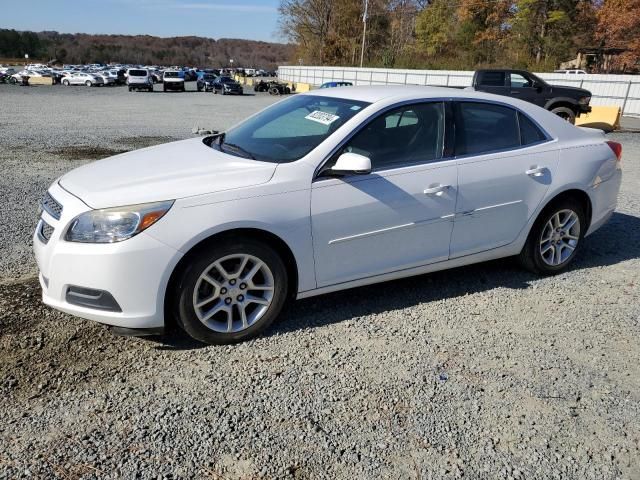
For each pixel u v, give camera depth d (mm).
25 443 2477
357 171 3373
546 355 3418
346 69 52219
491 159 4145
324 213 3488
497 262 5027
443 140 4004
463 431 2682
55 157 10234
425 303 4102
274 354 3311
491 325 3787
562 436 2678
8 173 8500
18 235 5383
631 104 28703
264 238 3395
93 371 3066
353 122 3682
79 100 30500
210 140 4449
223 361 3221
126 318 3080
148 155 3955
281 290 3488
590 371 3260
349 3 71812
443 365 3256
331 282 3676
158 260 3055
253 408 2791
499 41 52094
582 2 47594
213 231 3150
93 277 3020
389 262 3855
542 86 16469
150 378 3020
